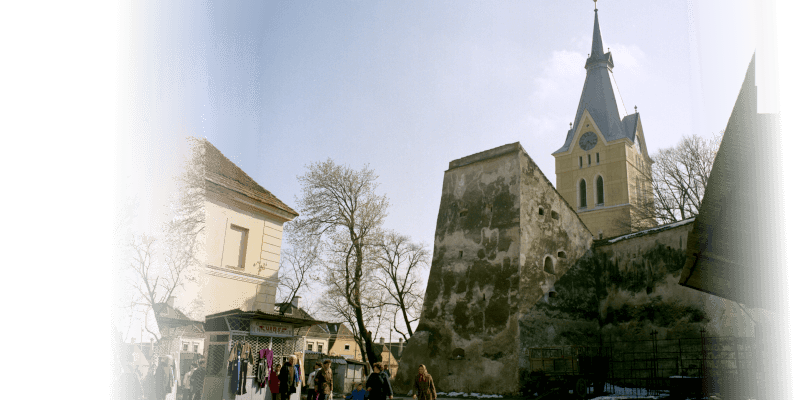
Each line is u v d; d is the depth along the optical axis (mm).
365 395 8812
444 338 18641
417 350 18875
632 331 17875
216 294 14555
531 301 17109
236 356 12195
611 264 19516
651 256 17938
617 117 58719
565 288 18453
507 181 18812
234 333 12453
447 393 17438
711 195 2834
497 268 17969
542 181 19312
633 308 18109
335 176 25172
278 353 13742
